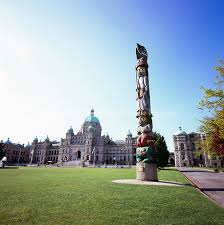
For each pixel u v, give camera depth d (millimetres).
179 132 113562
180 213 8484
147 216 7930
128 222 7156
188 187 16484
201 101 21547
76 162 120625
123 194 12125
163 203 10125
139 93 25234
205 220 7621
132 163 134125
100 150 137875
